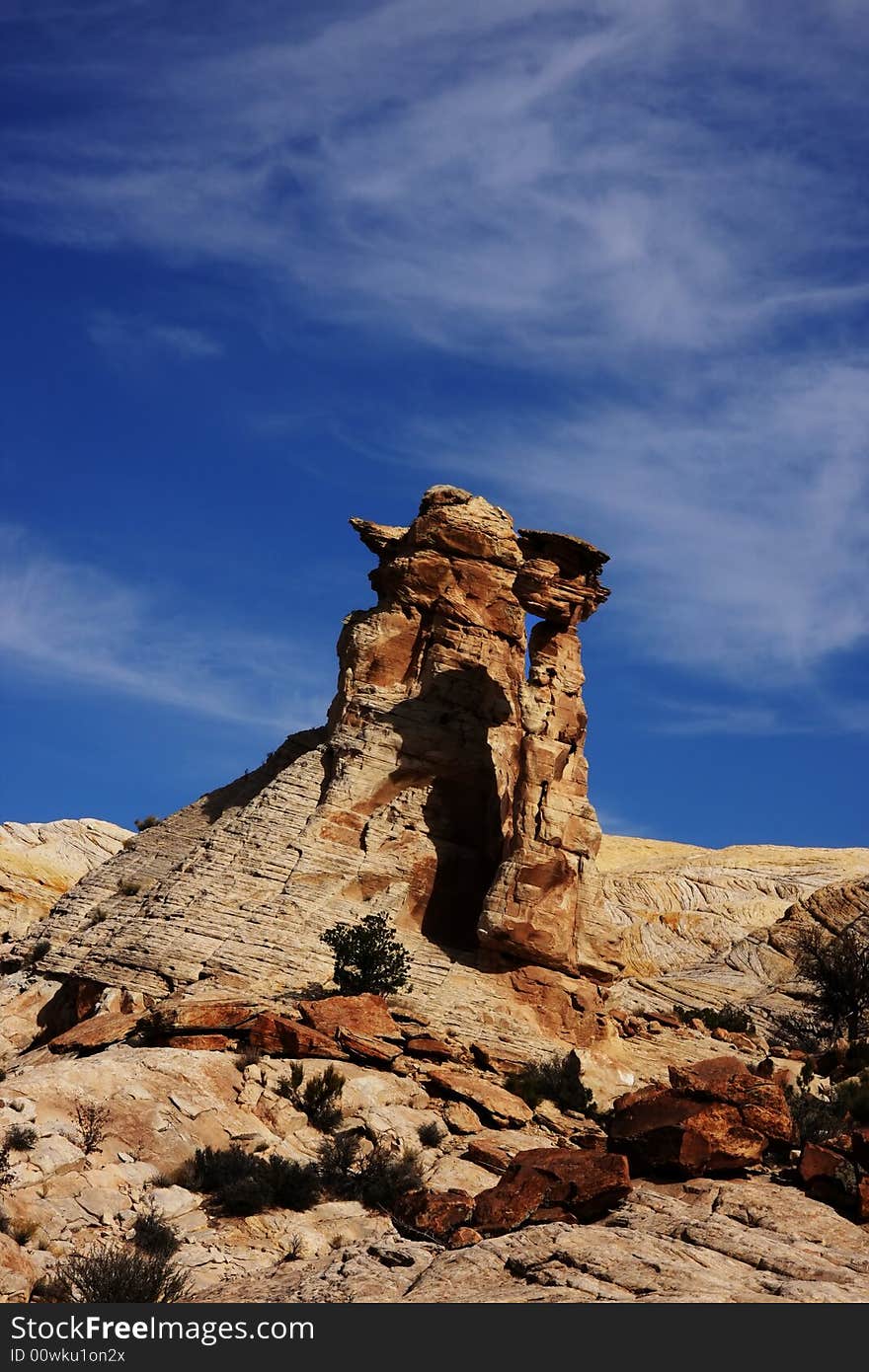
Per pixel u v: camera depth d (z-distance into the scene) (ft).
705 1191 98.48
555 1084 163.12
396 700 211.20
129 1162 123.34
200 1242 113.09
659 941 295.07
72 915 196.75
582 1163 96.78
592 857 199.21
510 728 204.44
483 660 212.43
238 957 177.78
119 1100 131.75
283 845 196.13
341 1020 155.74
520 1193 95.09
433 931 198.18
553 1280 80.89
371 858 198.08
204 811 216.74
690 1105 104.22
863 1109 144.46
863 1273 83.97
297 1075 143.74
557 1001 187.01
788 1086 170.60
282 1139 135.03
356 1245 96.07
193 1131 130.72
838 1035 223.92
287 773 206.39
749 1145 102.83
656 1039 197.36
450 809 206.59
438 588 216.95
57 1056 154.92
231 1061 143.64
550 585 217.56
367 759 205.16
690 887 321.32
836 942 251.19
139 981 173.58
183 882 190.19
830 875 331.98
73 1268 95.71
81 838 289.94
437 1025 175.11
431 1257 89.97
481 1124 148.87
